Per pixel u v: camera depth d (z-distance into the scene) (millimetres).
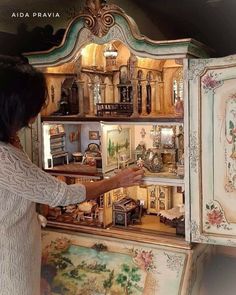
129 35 1734
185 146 1707
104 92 2148
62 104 2158
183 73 1677
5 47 2141
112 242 1904
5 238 1356
